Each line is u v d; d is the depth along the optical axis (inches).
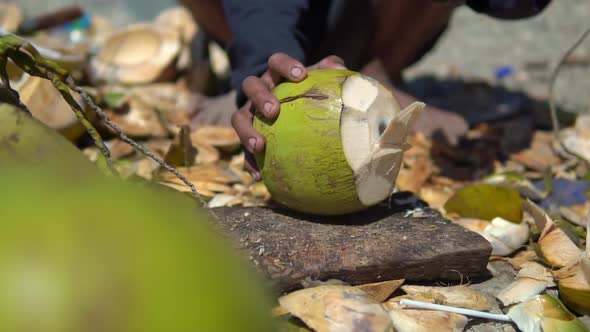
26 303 26.2
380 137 46.3
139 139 68.3
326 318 40.9
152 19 145.1
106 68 88.1
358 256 45.3
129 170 55.7
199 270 28.4
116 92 72.3
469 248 46.4
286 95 47.9
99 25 117.4
